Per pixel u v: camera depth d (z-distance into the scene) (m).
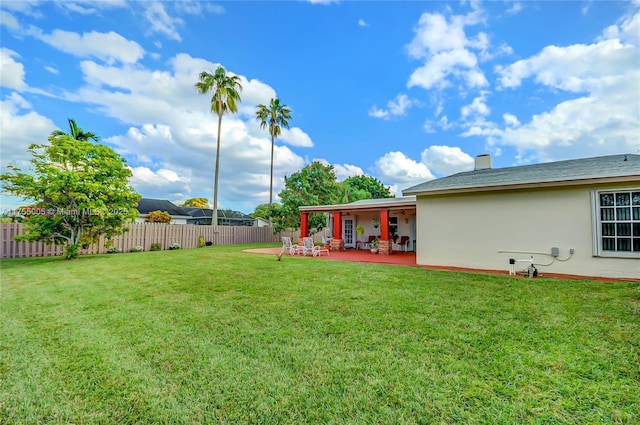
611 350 3.34
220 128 23.73
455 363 3.10
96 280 7.62
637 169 7.09
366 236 18.45
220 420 2.30
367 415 2.32
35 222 11.68
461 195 9.44
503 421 2.23
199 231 20.95
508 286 6.48
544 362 3.10
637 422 2.21
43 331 4.09
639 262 6.98
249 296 5.88
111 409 2.45
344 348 3.48
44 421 2.32
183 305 5.29
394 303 5.25
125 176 13.45
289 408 2.42
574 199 7.75
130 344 3.65
